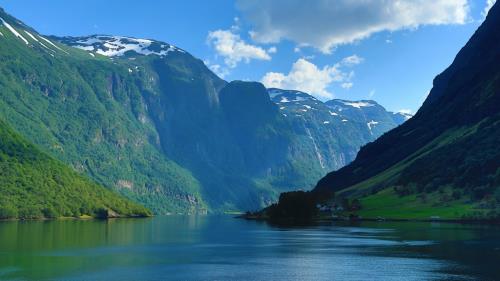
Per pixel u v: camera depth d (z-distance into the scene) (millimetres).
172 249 147375
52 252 137250
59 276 100688
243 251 141625
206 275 102250
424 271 103625
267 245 157500
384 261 117812
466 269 105250
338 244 155875
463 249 135375
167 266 113438
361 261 118688
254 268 110750
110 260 122500
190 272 105500
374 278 97562
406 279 95875
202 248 149625
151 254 134875
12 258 124438
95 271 106375
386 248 141875
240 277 100188
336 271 105688
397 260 118812
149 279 98375
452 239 161250
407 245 147750
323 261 119812
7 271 105562
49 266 112375
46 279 97688
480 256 122312
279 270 107750
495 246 140750
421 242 154750
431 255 125500
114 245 158250
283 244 159750
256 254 134500
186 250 144500
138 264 116500
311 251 139250
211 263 118000
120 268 110438
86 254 133625
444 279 95312
